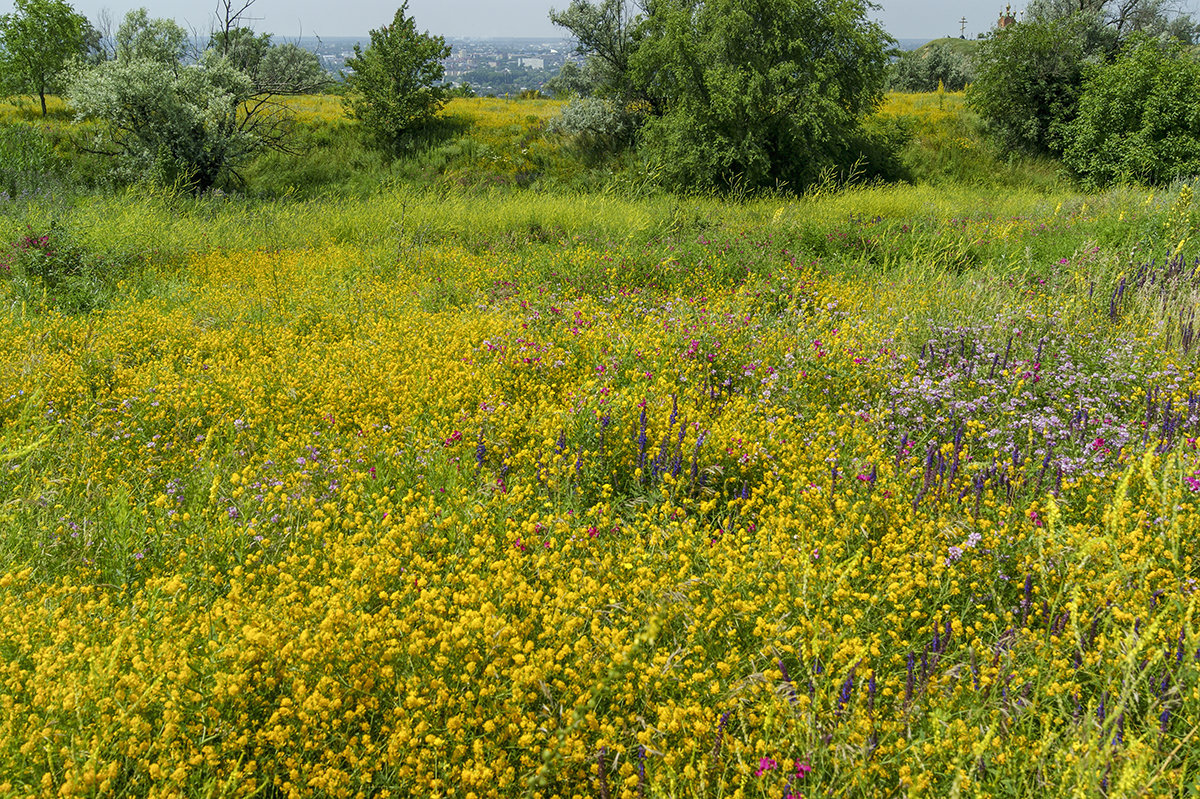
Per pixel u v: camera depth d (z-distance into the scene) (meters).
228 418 5.59
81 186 21.73
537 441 5.11
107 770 2.38
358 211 15.30
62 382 6.24
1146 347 6.12
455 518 3.89
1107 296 7.71
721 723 2.56
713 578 3.35
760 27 23.88
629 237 12.07
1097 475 4.18
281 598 3.18
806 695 2.60
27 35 28.20
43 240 10.20
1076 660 2.82
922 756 2.56
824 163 24.11
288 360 6.71
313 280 10.04
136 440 5.30
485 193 21.94
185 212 16.70
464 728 2.69
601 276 9.98
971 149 29.53
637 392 5.41
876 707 2.78
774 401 5.71
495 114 31.25
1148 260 8.14
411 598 3.29
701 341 6.68
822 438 4.98
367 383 6.11
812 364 6.16
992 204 19.09
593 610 3.10
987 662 2.90
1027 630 2.96
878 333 6.87
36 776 2.47
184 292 9.70
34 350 6.96
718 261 10.33
